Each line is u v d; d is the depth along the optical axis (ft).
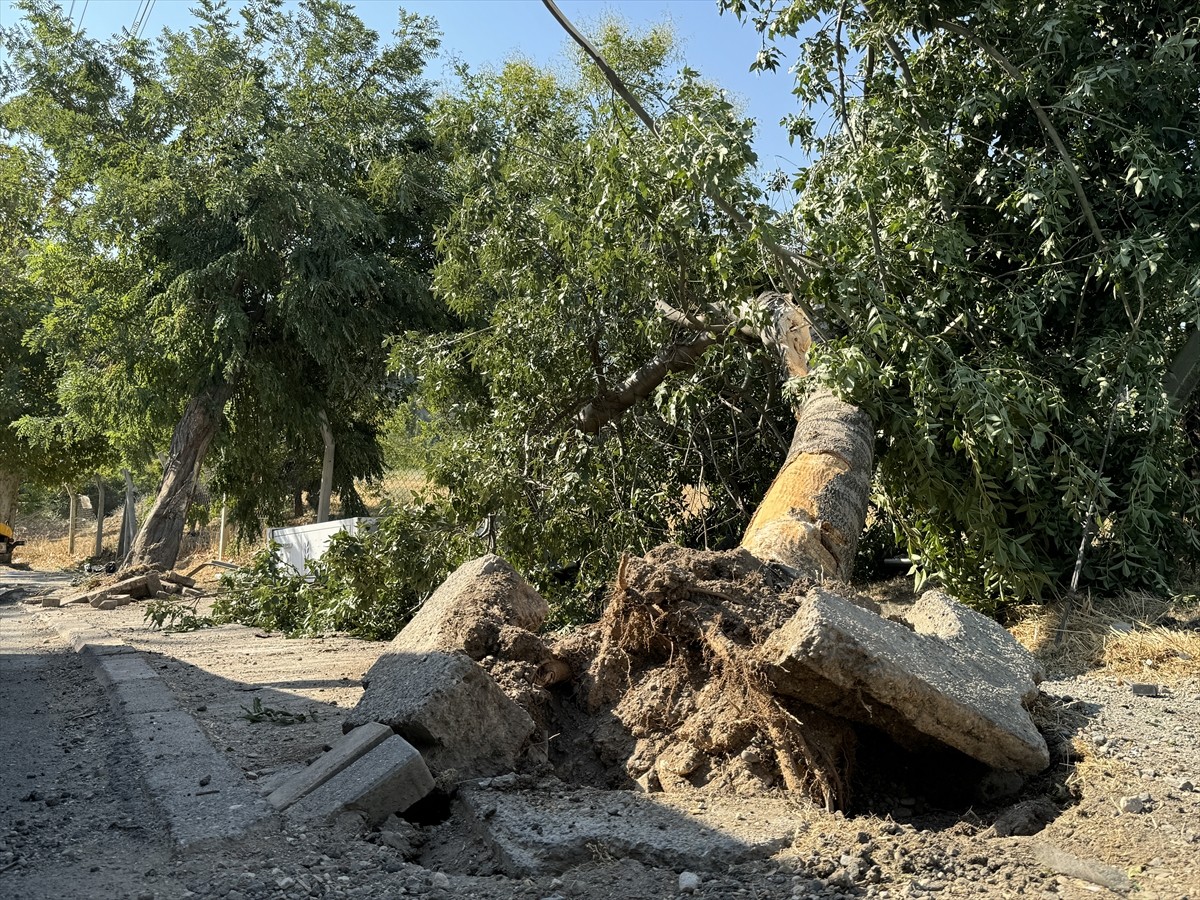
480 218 34.37
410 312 69.10
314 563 37.04
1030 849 11.03
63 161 74.84
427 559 31.01
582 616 28.22
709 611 14.69
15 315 92.38
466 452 31.17
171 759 15.14
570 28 22.97
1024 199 22.66
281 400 70.59
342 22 74.28
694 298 29.91
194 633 37.11
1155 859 10.61
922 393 21.85
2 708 22.09
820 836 11.25
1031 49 24.72
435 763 13.28
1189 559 27.25
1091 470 23.47
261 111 68.80
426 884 10.30
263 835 11.55
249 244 64.95
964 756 13.74
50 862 11.09
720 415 32.07
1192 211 23.65
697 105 22.75
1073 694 17.31
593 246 29.50
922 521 24.40
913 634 13.83
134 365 69.97
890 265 23.34
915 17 24.97
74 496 160.97
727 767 13.65
